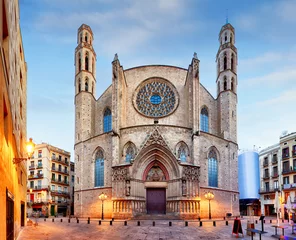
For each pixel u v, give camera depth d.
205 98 58.53
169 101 56.47
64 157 79.12
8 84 12.36
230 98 56.69
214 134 56.88
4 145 11.62
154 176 48.09
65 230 28.33
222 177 52.75
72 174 82.38
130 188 45.06
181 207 44.41
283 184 59.56
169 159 47.41
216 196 50.41
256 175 76.31
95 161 52.94
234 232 23.59
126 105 56.31
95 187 51.34
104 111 58.25
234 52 59.97
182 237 22.84
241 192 77.19
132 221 40.72
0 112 10.10
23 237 22.33
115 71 51.38
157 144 47.62
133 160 46.28
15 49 17.70
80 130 56.09
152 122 54.88
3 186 11.14
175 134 49.22
